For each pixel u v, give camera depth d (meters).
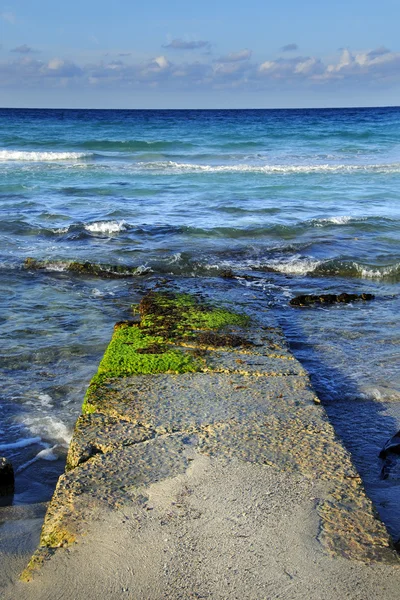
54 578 3.30
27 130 42.72
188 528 3.64
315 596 3.16
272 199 17.06
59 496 3.95
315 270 10.89
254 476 4.17
